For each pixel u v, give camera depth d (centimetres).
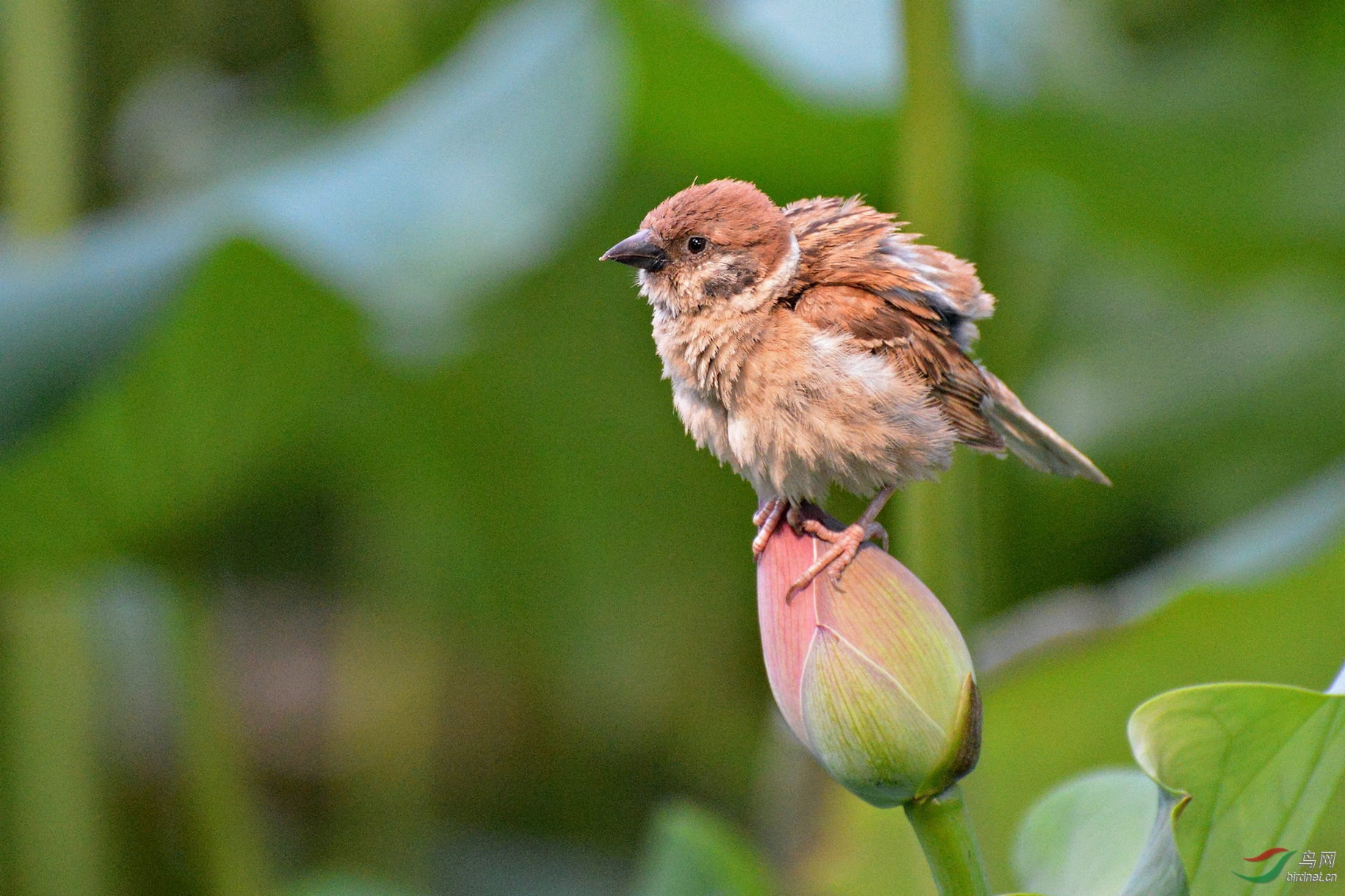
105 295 828
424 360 952
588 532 1295
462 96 1050
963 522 661
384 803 1233
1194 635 752
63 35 1030
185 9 1421
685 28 905
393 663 1245
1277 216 1124
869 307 643
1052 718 767
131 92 1405
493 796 1351
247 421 896
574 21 1020
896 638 424
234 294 816
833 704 423
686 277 659
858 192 1105
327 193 952
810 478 640
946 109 643
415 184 957
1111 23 1202
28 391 809
